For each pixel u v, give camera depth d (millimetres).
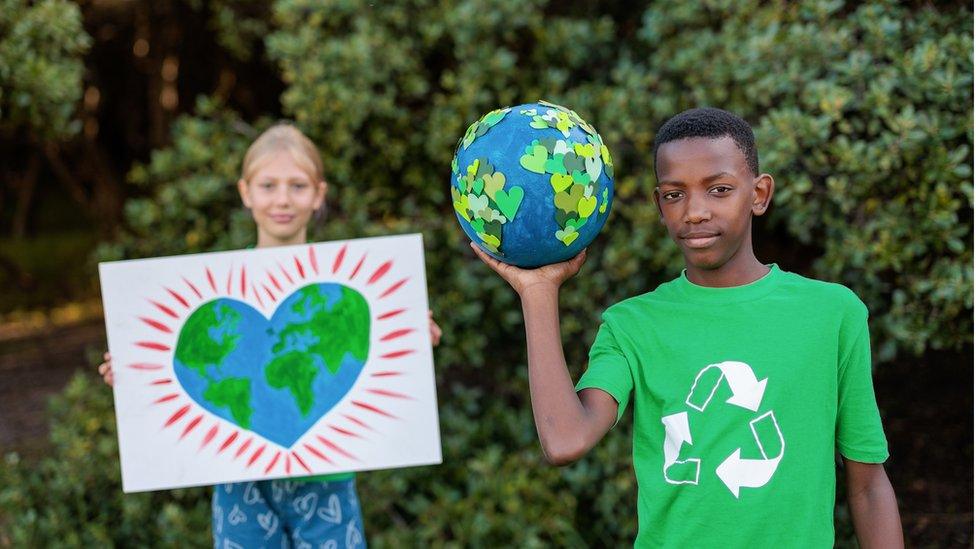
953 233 2758
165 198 3709
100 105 7340
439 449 2588
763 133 2896
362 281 2588
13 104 3428
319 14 3686
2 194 9195
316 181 2797
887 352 2902
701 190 1598
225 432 2572
